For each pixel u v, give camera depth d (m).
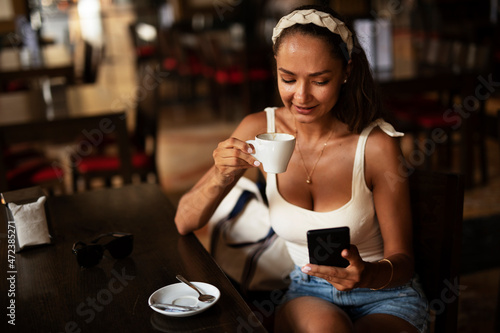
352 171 1.46
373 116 1.46
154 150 3.28
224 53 5.91
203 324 1.08
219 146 1.33
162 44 6.94
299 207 1.48
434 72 3.61
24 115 2.94
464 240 2.95
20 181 2.93
